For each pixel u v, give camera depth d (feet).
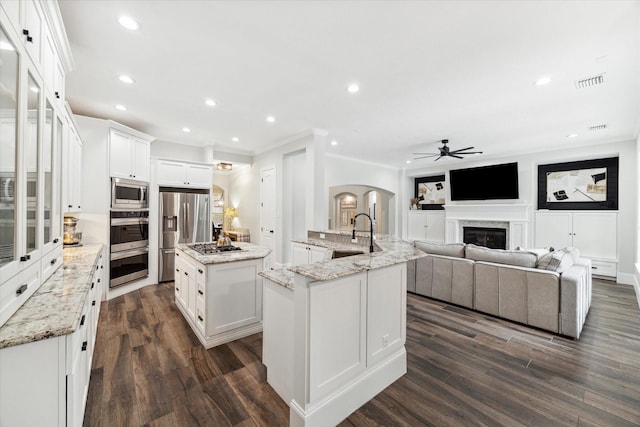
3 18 3.52
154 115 12.87
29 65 4.34
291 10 6.07
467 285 11.48
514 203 20.49
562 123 13.70
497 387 6.54
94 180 11.91
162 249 15.01
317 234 14.42
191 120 13.58
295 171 19.20
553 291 9.30
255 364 7.38
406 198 27.68
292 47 7.46
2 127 3.66
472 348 8.38
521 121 13.46
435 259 12.50
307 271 5.23
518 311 10.07
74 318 3.95
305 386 5.00
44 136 5.17
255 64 8.34
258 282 9.24
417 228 26.89
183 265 10.44
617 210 16.79
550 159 18.90
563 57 7.87
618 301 12.85
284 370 5.93
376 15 6.21
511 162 20.49
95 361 7.41
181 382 6.57
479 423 5.43
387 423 5.44
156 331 9.22
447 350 8.25
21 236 4.10
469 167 23.52
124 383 6.50
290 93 10.39
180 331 9.23
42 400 3.62
